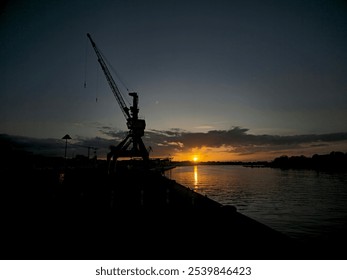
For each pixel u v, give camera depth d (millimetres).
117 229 10609
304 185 87188
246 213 39344
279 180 112312
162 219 12617
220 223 11711
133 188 29094
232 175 162625
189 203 17984
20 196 19859
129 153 49656
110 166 49312
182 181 106750
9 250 7973
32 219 12305
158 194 23516
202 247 8422
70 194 22328
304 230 28297
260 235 9781
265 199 53969
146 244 8664
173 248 8266
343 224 31516
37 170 42094
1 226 10898
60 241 8930
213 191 68500
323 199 54125
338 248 20906
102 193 23984
